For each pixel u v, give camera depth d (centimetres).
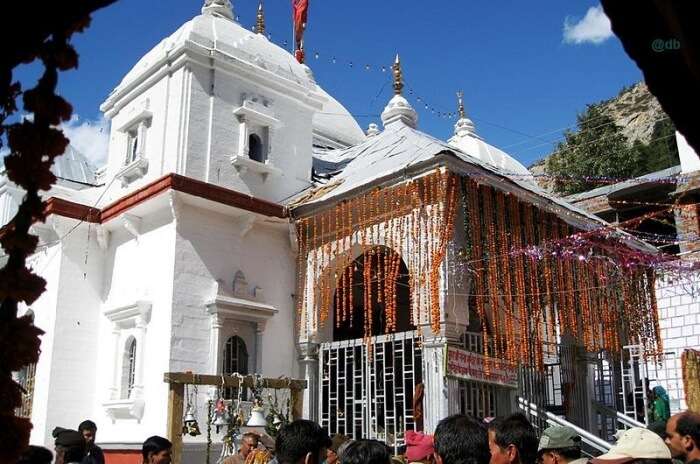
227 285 1417
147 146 1549
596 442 1245
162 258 1384
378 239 1376
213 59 1523
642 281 1683
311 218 1501
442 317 1227
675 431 479
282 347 1488
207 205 1409
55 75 283
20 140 277
